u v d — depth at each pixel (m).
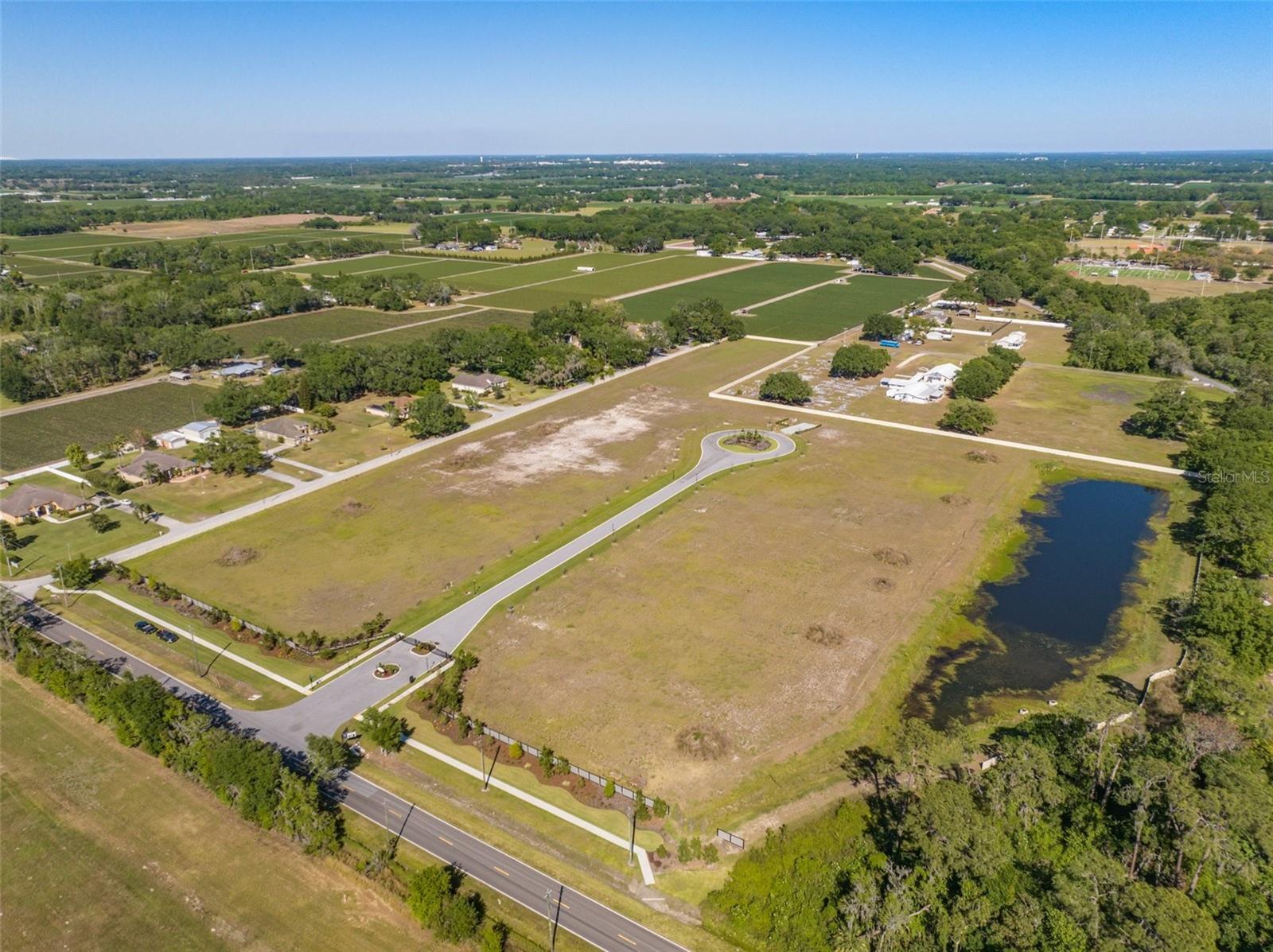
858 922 48.69
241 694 71.88
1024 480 118.25
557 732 67.00
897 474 119.19
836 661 76.06
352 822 58.53
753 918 51.25
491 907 51.88
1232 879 49.62
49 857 55.06
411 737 66.88
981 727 68.31
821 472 119.56
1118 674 75.50
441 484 115.94
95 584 90.12
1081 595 89.25
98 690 67.94
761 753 64.75
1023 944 44.56
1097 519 107.31
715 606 84.75
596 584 89.12
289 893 52.66
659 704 70.12
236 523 104.00
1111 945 43.09
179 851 55.75
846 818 58.59
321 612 84.12
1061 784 58.16
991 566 95.38
